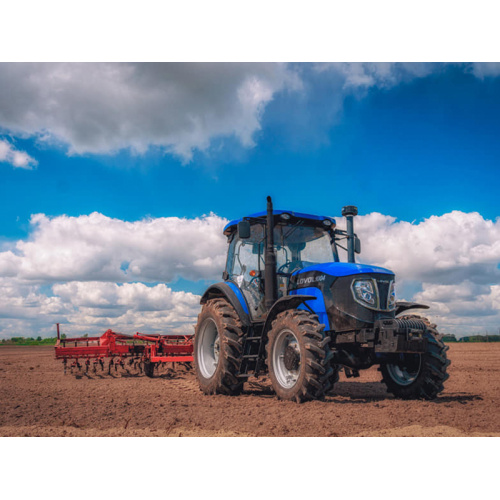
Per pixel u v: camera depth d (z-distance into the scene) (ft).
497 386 24.77
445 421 14.52
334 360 20.10
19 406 18.49
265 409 17.17
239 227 21.16
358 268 19.56
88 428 14.53
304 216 23.07
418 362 20.16
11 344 156.76
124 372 35.68
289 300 19.49
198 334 25.04
